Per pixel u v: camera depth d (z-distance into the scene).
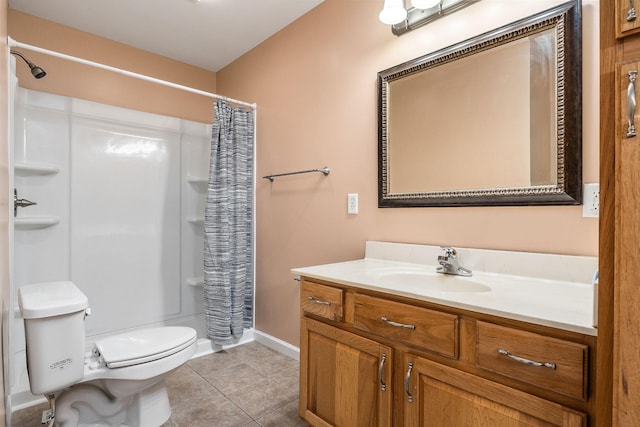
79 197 2.43
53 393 1.40
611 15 0.74
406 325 1.13
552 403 0.84
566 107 1.24
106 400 1.56
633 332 0.70
